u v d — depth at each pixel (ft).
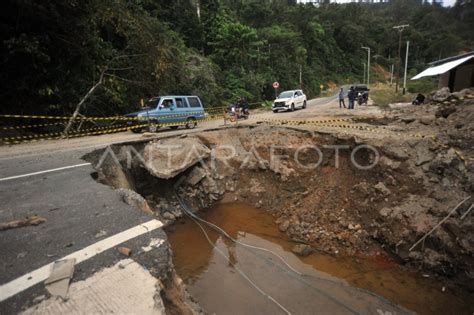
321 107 69.31
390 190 21.09
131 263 7.90
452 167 19.69
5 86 32.96
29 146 27.27
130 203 13.17
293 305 15.55
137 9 46.91
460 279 16.07
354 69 194.80
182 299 8.94
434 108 37.22
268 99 98.07
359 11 240.73
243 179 30.68
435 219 17.83
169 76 51.37
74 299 6.51
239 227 24.56
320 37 166.09
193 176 28.53
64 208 11.61
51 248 8.51
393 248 18.83
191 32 82.23
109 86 41.24
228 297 16.25
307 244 21.52
